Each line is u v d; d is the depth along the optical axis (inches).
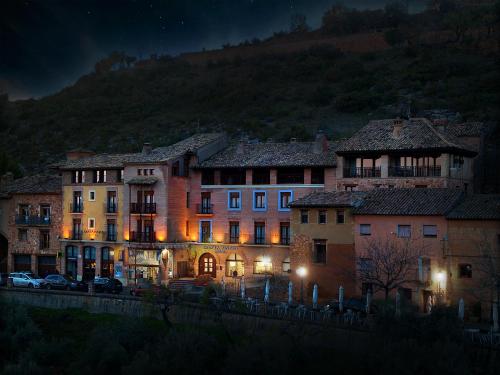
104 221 3297.2
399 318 1882.4
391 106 5826.8
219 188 3171.8
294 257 2618.1
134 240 3176.7
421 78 6343.5
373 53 7770.7
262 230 3063.5
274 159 3080.7
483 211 2269.9
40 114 7500.0
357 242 2497.5
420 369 1702.8
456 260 2274.9
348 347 1820.9
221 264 3134.8
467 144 3021.7
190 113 6998.0
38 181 3627.0
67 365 2240.4
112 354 2087.8
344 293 2488.9
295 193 2992.1
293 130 5536.4
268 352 1857.8
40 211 3496.6
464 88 5713.6
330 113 6156.5
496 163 3221.0
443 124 3014.3
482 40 6924.2
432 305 2057.1
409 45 7529.5
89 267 3341.5
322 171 2955.2
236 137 5654.5
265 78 7760.8
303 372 1823.3
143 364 1947.6
